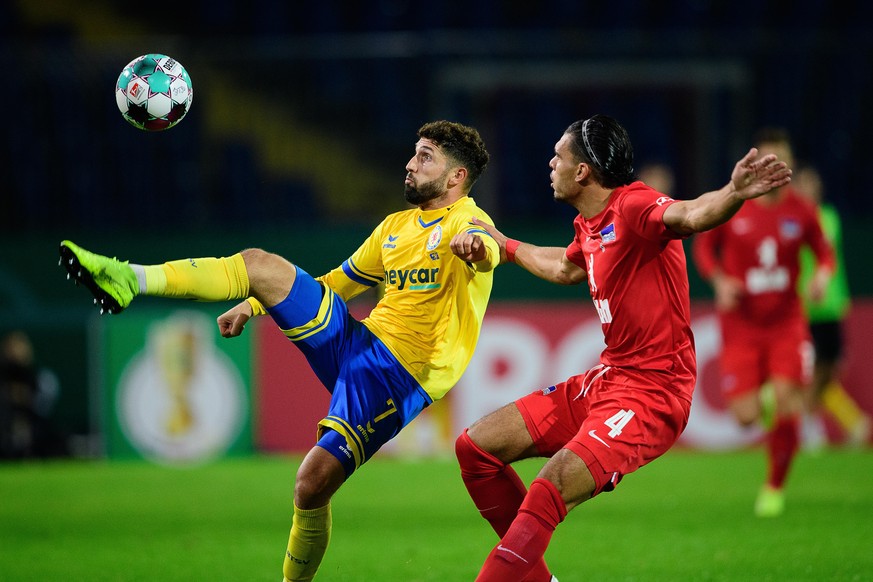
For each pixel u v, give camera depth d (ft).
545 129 180.96
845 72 177.17
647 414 55.47
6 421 148.87
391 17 204.33
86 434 155.12
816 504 103.65
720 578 72.28
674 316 56.34
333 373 61.46
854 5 207.82
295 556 60.49
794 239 104.83
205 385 144.97
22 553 84.74
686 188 182.80
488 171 180.34
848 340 150.82
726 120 179.93
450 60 175.63
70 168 175.11
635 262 55.72
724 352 107.76
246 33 204.33
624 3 206.69
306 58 174.29
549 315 146.00
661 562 78.33
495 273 162.30
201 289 57.62
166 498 113.80
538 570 58.95
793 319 104.73
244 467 136.98
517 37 202.08
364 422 59.93
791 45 175.01
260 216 176.65
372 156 176.35
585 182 57.31
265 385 145.89
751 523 94.27
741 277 105.81
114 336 143.84
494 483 60.18
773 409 101.45
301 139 175.94
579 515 100.53
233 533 93.66
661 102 181.37
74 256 53.88
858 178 178.60
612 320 56.95
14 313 156.15
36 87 172.96
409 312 62.18
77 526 97.71
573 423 58.59
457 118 176.65
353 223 174.40
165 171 175.73
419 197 62.90
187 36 205.05
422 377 61.52
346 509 105.91
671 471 128.98
